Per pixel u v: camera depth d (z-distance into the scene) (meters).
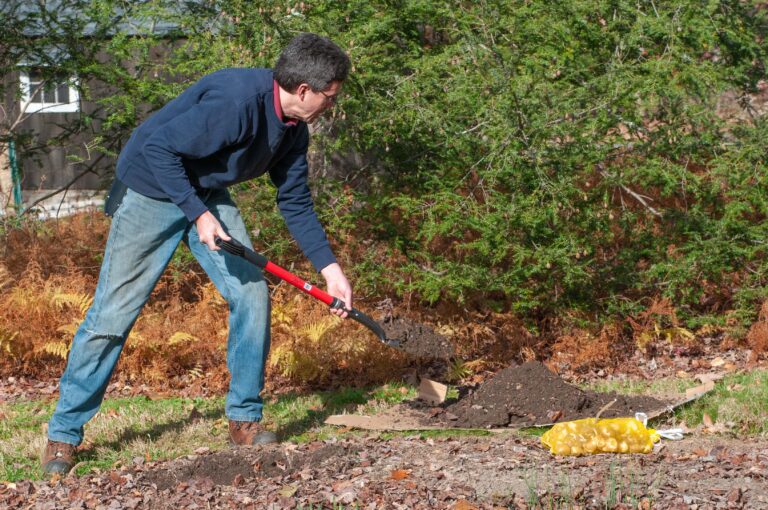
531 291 6.85
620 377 6.49
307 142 4.39
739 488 3.70
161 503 3.70
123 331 4.26
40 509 3.67
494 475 3.96
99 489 3.90
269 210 7.00
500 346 6.88
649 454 4.33
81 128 8.68
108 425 5.07
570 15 7.07
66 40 8.13
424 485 3.82
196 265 7.68
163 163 3.95
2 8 8.29
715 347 7.33
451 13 6.96
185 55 7.26
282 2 6.67
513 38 6.93
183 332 6.43
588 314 7.10
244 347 4.46
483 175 6.53
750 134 7.36
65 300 6.67
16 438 4.91
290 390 6.13
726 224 7.12
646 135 7.08
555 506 3.54
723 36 7.94
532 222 6.36
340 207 7.12
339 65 3.88
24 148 9.04
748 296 7.21
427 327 5.70
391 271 7.12
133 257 4.21
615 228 7.66
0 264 7.65
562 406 5.11
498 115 6.43
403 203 6.73
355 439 4.73
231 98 3.88
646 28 7.06
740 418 4.96
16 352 6.65
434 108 6.73
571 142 6.67
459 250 7.20
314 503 3.63
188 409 5.51
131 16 7.65
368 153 7.40
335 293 4.36
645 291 7.48
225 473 4.09
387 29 7.06
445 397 5.50
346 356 6.35
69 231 8.47
